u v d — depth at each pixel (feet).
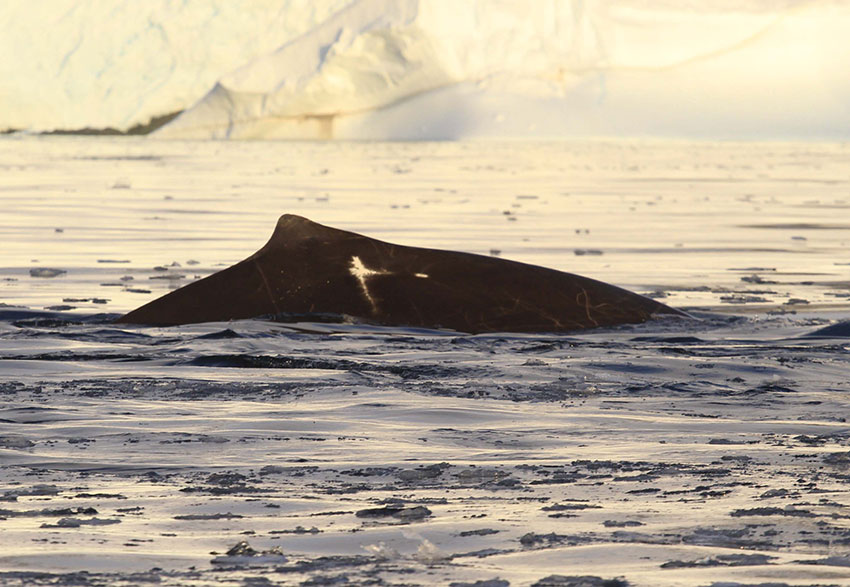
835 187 424.87
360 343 105.60
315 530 43.86
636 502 48.47
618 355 98.68
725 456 58.95
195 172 497.87
